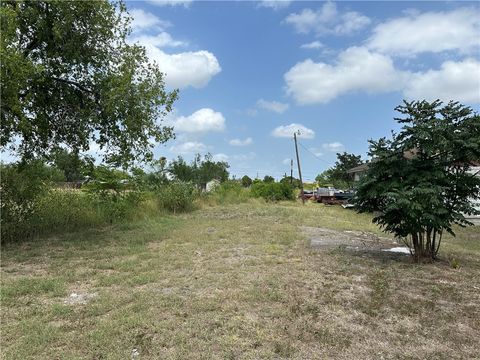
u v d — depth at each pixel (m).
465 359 3.57
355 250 8.52
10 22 7.87
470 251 9.17
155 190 17.84
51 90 10.53
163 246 8.78
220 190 27.09
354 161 45.31
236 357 3.54
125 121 10.10
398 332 4.13
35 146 10.88
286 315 4.52
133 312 4.57
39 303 4.99
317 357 3.58
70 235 10.13
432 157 7.23
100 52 10.45
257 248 8.45
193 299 5.03
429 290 5.51
